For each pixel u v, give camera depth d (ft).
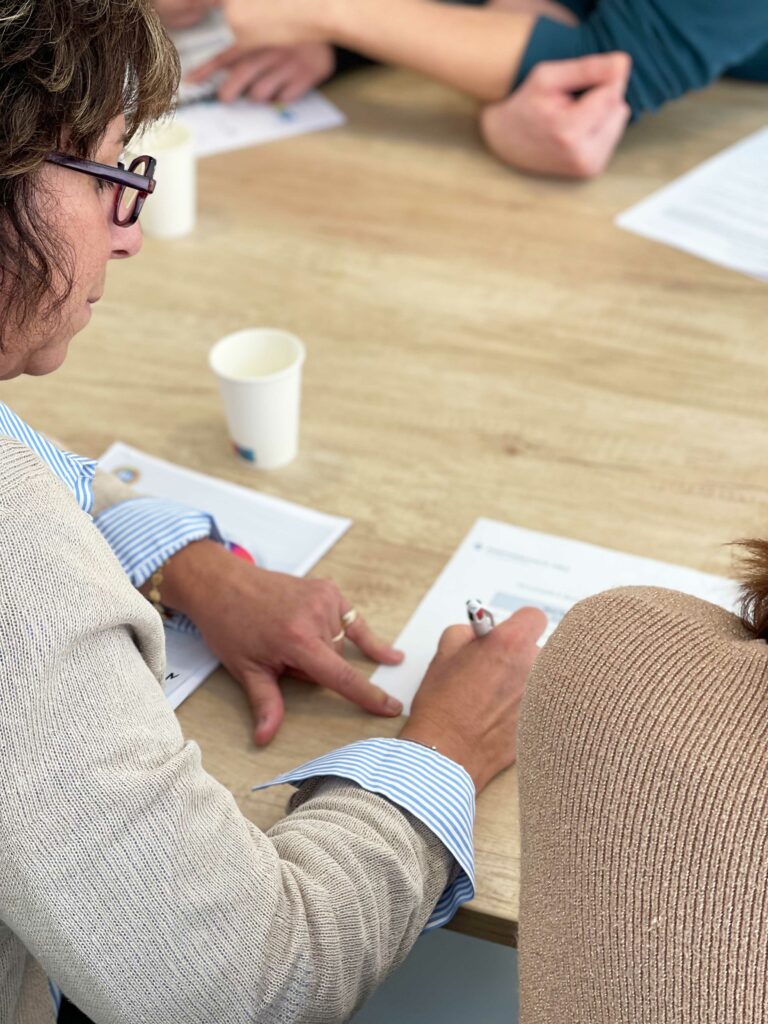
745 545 2.03
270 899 2.20
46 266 2.01
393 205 5.25
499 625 3.12
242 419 3.75
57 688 1.94
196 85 6.02
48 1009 2.63
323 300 4.67
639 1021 1.50
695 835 1.55
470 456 3.93
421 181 5.43
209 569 3.33
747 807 1.55
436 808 2.65
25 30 1.80
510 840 2.80
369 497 3.78
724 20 5.41
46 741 1.92
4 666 1.88
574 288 4.75
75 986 2.09
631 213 5.20
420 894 2.54
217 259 4.91
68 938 2.00
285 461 3.92
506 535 3.62
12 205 1.94
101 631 2.03
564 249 4.98
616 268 4.86
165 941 2.04
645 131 5.84
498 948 3.78
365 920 2.39
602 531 3.63
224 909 2.10
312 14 5.71
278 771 2.97
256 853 2.24
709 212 5.20
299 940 2.23
